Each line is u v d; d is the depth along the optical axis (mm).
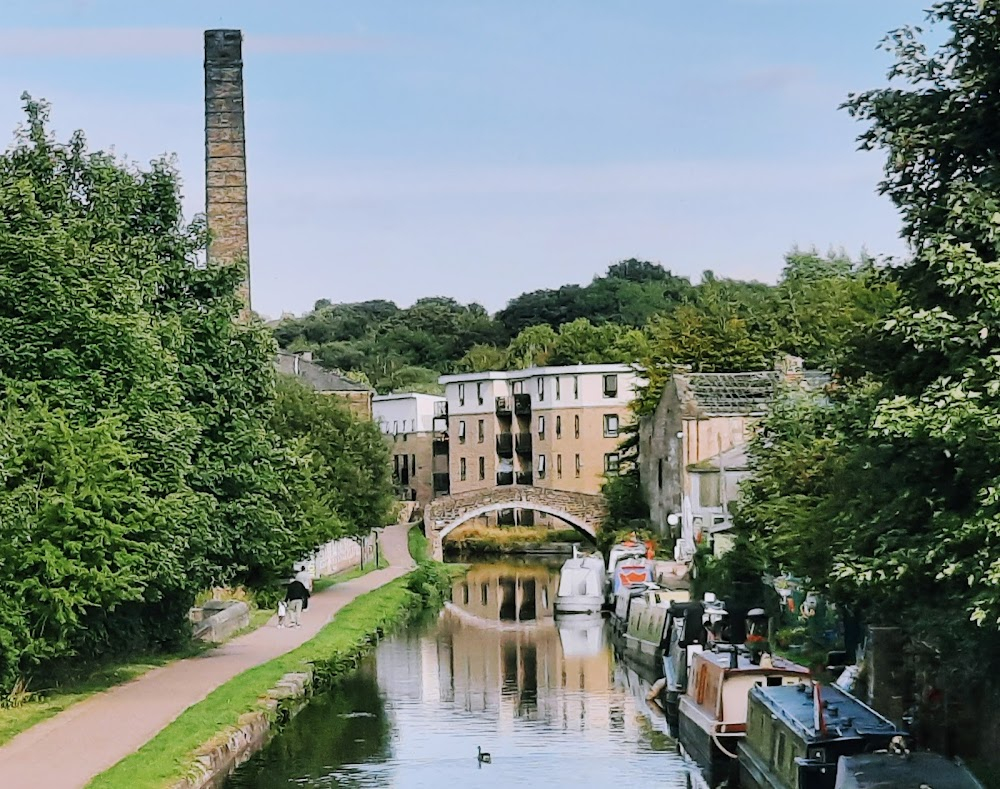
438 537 91375
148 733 27547
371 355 154875
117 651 38125
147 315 34656
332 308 176750
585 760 30562
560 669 45094
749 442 49969
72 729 27891
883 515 21281
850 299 74062
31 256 31969
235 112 62594
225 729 29312
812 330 80688
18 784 22875
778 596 41750
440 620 60031
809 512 32594
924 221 21438
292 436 68125
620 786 28203
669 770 29672
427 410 125000
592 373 107375
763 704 25500
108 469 30375
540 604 67312
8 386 31000
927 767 19125
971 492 19766
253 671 37375
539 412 110062
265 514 39938
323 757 30469
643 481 83688
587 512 88438
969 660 21688
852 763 19234
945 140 21328
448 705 37719
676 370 76812
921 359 21500
